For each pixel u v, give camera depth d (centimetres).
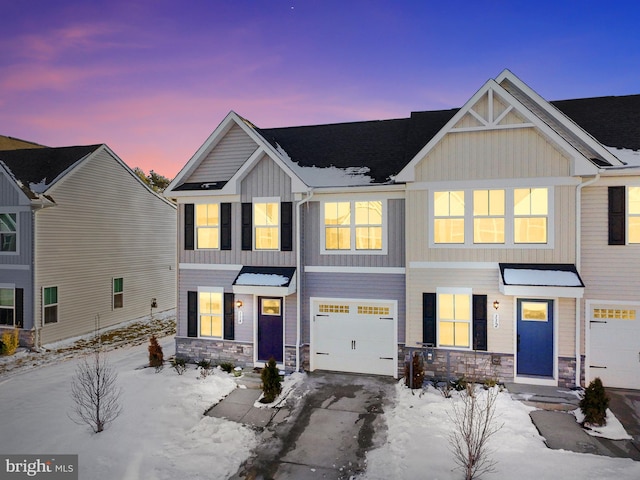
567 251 1101
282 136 1580
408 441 854
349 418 981
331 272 1299
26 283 1652
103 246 1997
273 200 1316
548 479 716
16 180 1652
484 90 1123
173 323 2177
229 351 1353
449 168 1172
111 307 2044
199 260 1391
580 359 1105
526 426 905
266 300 1330
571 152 1073
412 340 1203
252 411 1024
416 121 1428
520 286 1055
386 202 1259
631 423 925
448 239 1195
